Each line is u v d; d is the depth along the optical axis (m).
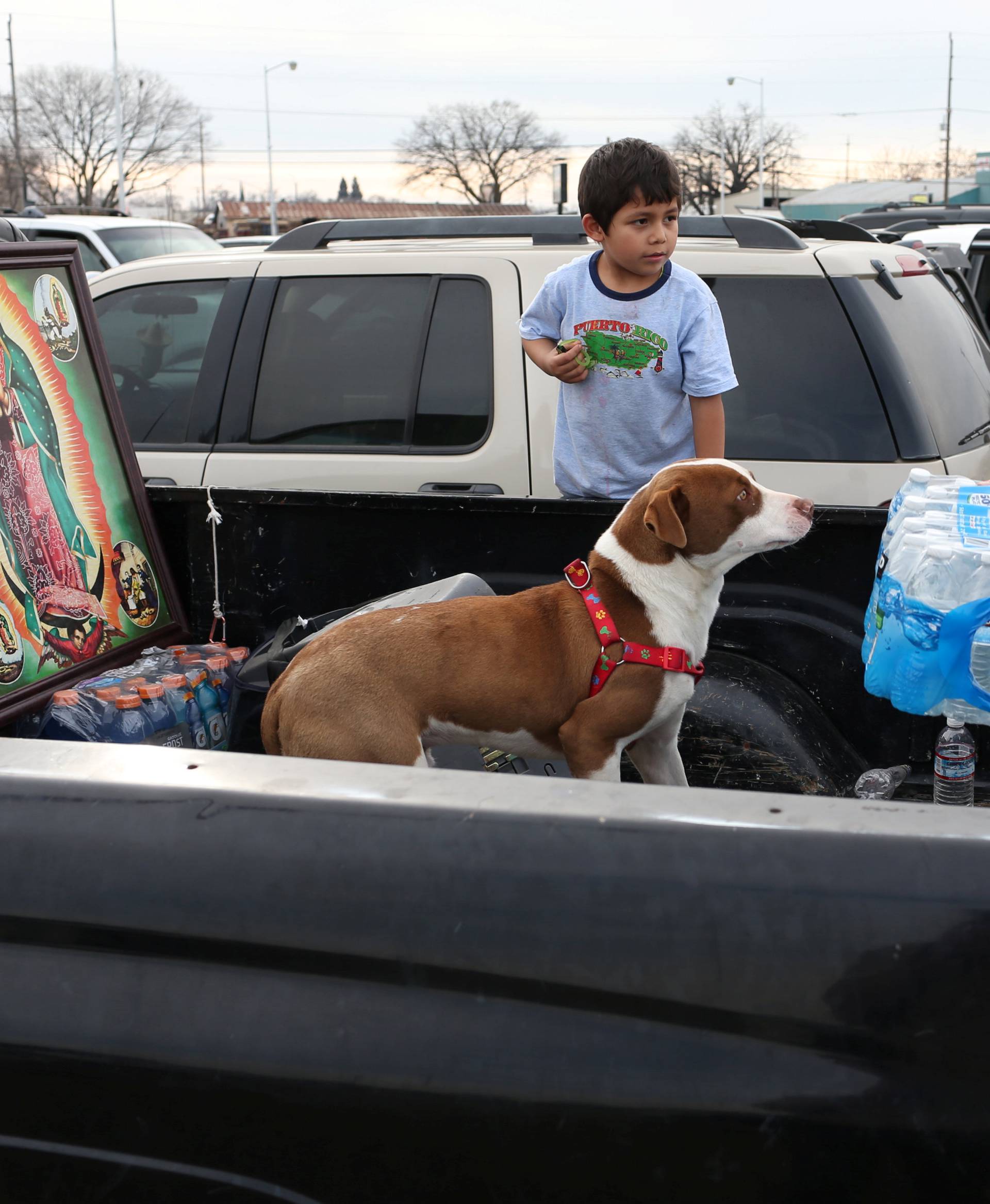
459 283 4.12
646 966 1.20
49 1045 1.31
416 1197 1.25
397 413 4.14
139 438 4.45
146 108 75.19
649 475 3.13
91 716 2.61
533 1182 1.22
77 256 2.97
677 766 2.64
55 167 75.25
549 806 1.27
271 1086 1.26
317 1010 1.26
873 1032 1.16
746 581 2.94
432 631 2.38
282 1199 1.29
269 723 2.44
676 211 2.92
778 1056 1.18
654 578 2.37
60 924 1.32
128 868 1.31
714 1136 1.18
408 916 1.25
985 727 2.75
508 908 1.23
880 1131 1.15
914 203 38.75
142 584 3.04
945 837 1.18
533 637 2.39
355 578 3.19
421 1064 1.23
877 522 2.79
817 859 1.19
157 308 4.54
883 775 2.75
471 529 3.07
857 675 2.92
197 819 1.32
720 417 3.04
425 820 1.27
